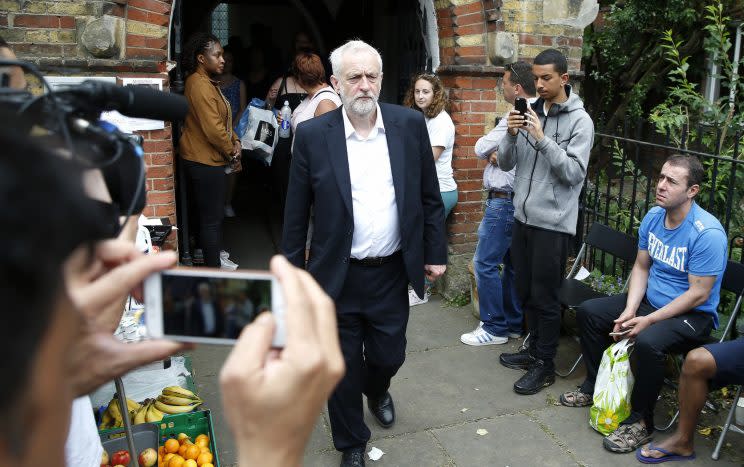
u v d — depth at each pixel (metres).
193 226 6.05
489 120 5.19
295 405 0.52
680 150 4.07
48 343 0.37
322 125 2.90
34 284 0.35
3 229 0.35
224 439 3.42
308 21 9.25
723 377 3.06
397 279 3.04
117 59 4.12
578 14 5.23
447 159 4.87
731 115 5.54
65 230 0.37
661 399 3.82
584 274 4.62
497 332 4.57
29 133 0.44
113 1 4.03
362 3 7.98
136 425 2.86
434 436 3.50
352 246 2.93
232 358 0.53
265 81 8.18
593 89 7.98
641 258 3.68
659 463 3.26
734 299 4.36
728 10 6.76
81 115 0.97
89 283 0.71
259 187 9.30
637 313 3.59
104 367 0.74
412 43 5.88
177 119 1.25
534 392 3.91
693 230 3.32
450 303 5.29
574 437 3.49
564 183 3.67
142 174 0.96
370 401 3.59
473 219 5.30
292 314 0.54
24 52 3.98
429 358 4.38
